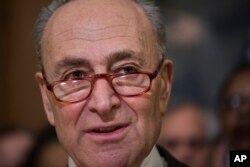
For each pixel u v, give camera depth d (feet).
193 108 12.80
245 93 11.75
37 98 17.20
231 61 14.60
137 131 6.36
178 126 12.38
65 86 6.44
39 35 6.86
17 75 17.28
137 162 6.44
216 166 11.78
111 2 6.61
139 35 6.53
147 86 6.44
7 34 17.28
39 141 13.08
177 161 7.36
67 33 6.47
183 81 14.67
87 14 6.51
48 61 6.63
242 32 14.62
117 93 6.31
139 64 6.46
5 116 17.29
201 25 14.79
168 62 7.00
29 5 17.17
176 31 14.85
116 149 6.32
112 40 6.38
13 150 13.53
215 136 12.51
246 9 14.62
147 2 6.83
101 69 6.33
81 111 6.36
